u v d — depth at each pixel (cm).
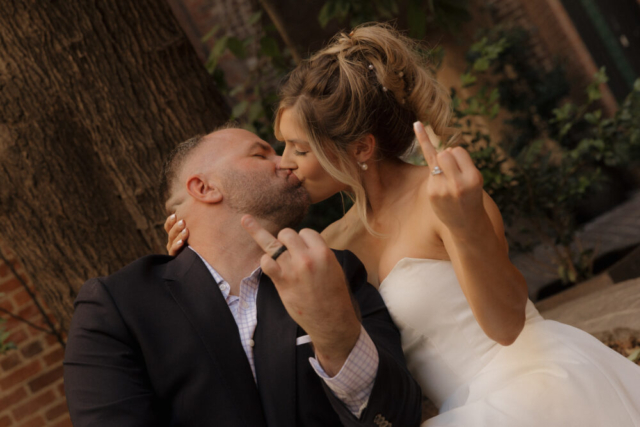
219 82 336
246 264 158
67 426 371
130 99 231
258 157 168
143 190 232
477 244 121
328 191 178
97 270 230
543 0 802
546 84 650
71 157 229
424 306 162
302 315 116
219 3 697
